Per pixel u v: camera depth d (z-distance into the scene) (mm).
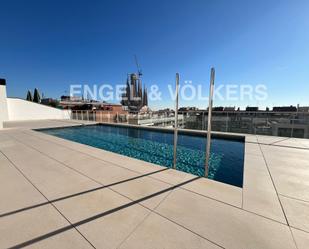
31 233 1477
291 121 7320
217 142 7695
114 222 1631
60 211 1819
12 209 1858
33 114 20266
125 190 2318
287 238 1418
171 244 1349
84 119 19219
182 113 10180
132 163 3535
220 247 1317
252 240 1393
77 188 2387
